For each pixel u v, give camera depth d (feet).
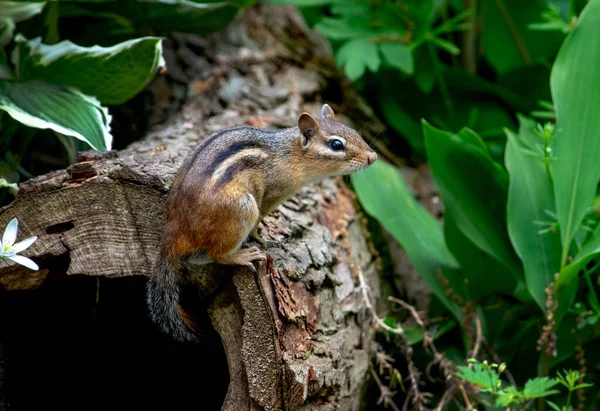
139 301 24.91
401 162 34.63
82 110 25.34
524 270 25.25
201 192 19.10
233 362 20.31
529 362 27.71
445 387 26.22
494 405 21.58
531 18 36.19
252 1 31.40
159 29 32.27
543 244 25.53
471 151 26.53
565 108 24.62
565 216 24.11
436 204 32.94
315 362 20.15
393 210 28.53
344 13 34.12
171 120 29.76
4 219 20.49
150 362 26.00
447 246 27.55
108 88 27.04
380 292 28.25
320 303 21.56
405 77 36.47
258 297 19.58
